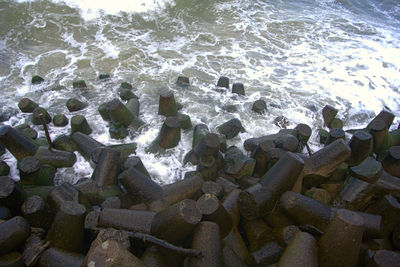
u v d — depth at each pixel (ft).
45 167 27.78
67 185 24.80
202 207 21.63
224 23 57.11
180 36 52.90
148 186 24.79
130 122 33.14
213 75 44.29
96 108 36.73
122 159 28.30
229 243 22.93
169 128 30.42
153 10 57.16
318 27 58.75
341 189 27.48
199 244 19.90
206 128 31.96
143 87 40.50
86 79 41.63
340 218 19.76
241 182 27.78
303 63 48.96
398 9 69.92
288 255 20.04
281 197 23.80
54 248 20.63
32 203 22.85
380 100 42.70
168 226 20.30
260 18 59.47
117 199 24.06
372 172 26.99
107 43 49.55
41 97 38.04
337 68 48.32
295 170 24.25
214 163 27.96
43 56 45.65
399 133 33.32
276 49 51.83
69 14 53.93
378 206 25.41
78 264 19.79
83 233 21.40
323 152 26.86
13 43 47.73
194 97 39.37
